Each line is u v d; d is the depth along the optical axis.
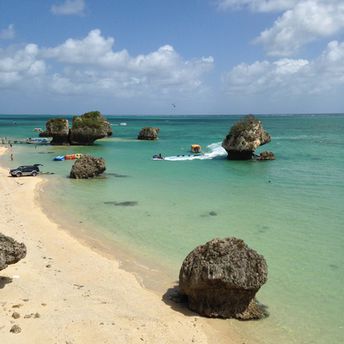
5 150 87.50
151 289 19.41
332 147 82.88
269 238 26.83
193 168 58.44
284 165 59.56
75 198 39.22
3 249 17.33
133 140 112.50
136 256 23.88
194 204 36.38
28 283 18.94
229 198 38.56
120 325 15.51
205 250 16.97
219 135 132.25
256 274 16.36
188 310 17.30
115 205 36.38
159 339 14.80
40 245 25.16
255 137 65.44
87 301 17.48
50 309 16.38
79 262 22.62
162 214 33.19
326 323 16.44
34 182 47.59
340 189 41.41
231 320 16.53
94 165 51.19
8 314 15.70
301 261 22.77
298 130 150.50
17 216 32.03
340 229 28.41
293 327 16.12
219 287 16.39
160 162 65.62
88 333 14.74
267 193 40.47
